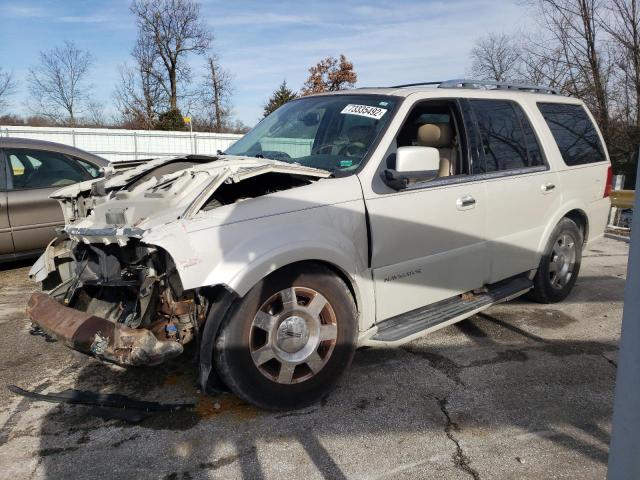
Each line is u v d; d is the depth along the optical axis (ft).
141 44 147.02
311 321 10.34
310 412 10.48
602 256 25.52
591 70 58.95
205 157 12.78
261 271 9.37
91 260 11.39
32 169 21.17
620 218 35.09
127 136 83.15
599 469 8.80
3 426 10.00
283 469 8.73
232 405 10.71
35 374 12.19
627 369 5.02
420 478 8.55
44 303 10.98
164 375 12.01
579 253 17.48
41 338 14.42
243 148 14.29
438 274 12.66
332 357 10.64
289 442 9.47
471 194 13.20
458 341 14.26
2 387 11.57
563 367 12.75
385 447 9.35
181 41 148.87
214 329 9.41
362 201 11.06
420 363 12.82
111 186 11.98
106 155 82.58
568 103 17.80
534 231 15.49
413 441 9.54
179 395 11.11
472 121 13.87
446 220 12.62
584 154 17.60
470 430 9.93
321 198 10.54
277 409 10.20
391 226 11.47
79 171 22.34
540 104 16.48
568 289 17.53
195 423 10.07
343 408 10.66
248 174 10.01
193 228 9.12
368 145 11.87
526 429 10.00
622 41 56.24
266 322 9.85
